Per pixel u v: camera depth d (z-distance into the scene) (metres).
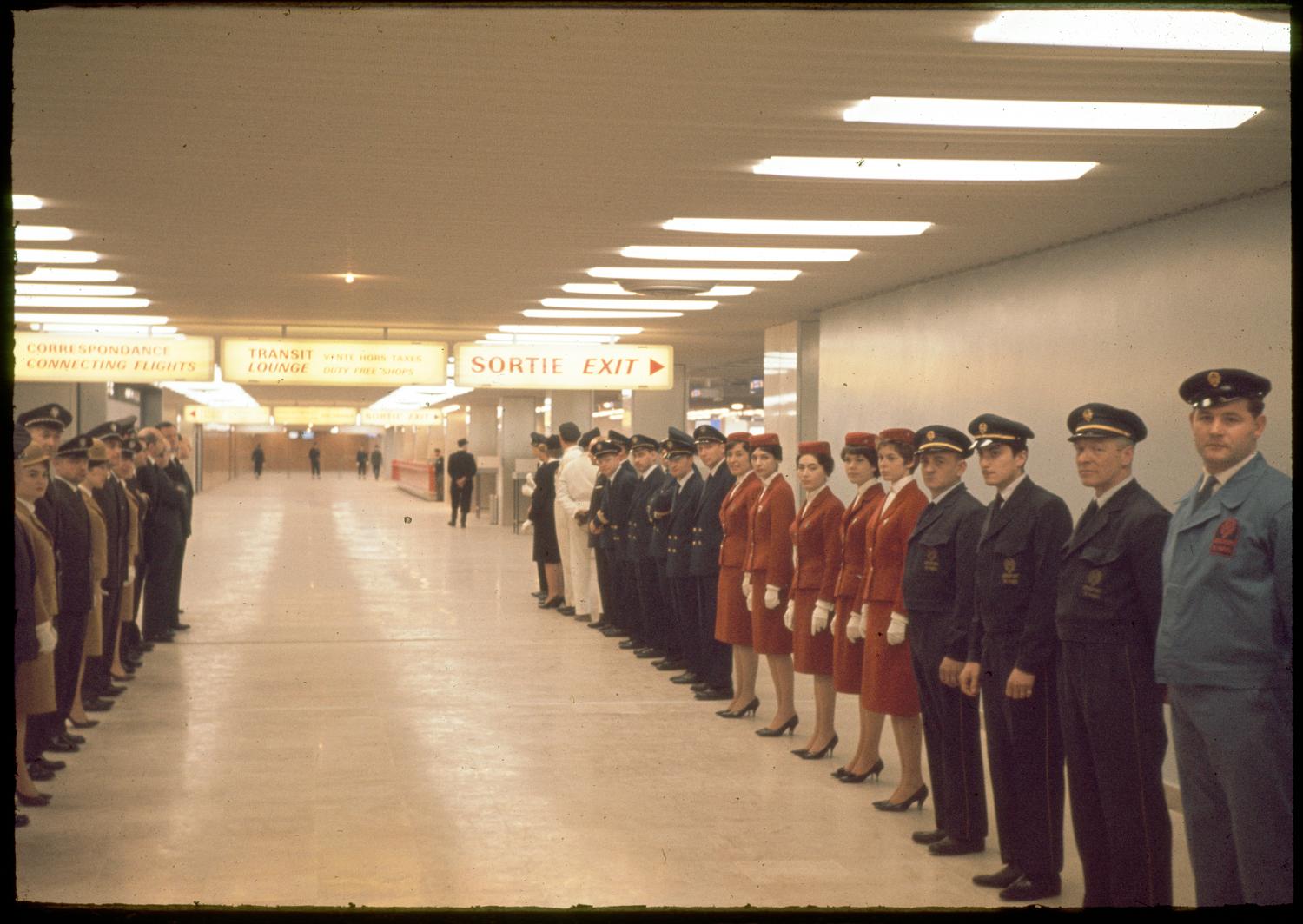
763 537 8.18
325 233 8.37
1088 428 4.75
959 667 5.75
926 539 5.99
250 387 30.78
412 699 9.34
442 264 9.72
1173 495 7.32
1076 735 4.81
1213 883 4.22
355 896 5.10
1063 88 4.98
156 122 5.55
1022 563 5.30
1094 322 8.13
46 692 6.34
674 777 7.14
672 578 10.10
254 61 4.69
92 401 18.47
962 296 9.89
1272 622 4.08
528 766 7.38
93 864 5.50
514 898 5.09
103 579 8.77
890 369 11.22
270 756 7.57
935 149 6.00
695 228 8.13
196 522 31.53
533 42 4.45
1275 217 6.59
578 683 10.03
